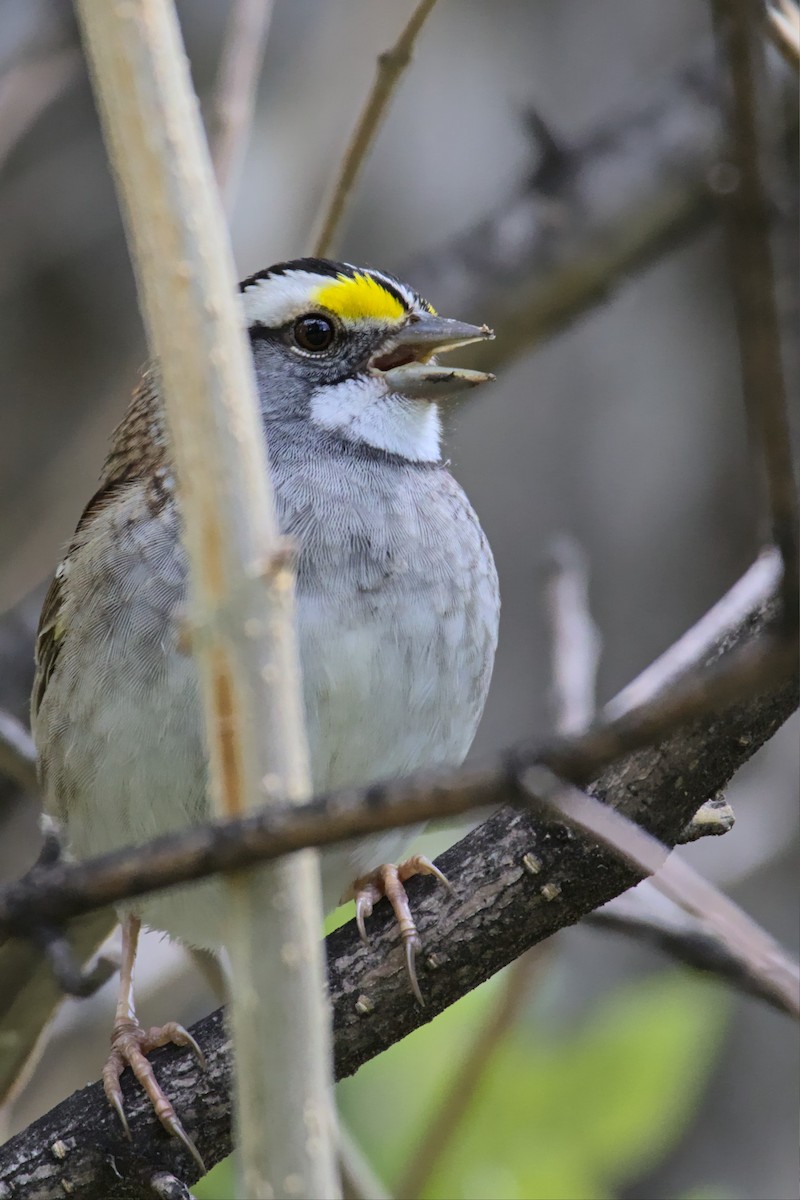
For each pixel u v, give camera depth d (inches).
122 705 275.4
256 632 165.3
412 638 283.7
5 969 320.2
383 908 247.6
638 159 442.0
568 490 479.2
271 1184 164.2
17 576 411.8
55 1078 370.0
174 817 277.6
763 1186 411.8
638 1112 318.7
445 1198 312.0
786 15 265.6
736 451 470.3
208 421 169.0
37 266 473.7
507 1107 318.3
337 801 148.3
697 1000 357.4
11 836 413.4
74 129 480.4
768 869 423.2
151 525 281.3
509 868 237.6
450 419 409.4
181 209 172.4
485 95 500.7
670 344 480.7
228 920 169.0
